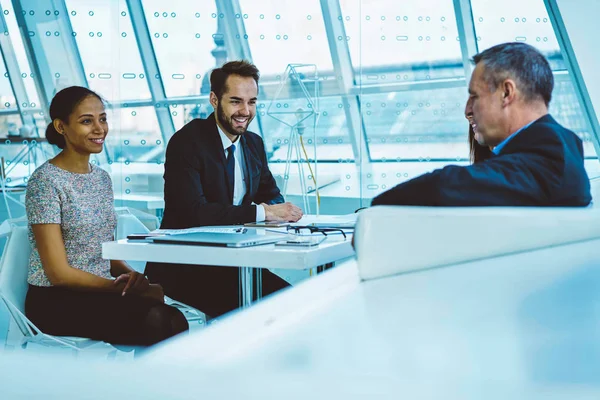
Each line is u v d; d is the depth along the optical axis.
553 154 1.50
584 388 0.48
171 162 2.88
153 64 5.55
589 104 5.79
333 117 5.62
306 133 5.61
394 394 0.46
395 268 1.05
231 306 2.79
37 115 5.33
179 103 5.59
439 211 1.10
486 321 0.84
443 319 0.86
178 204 2.84
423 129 5.64
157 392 0.45
